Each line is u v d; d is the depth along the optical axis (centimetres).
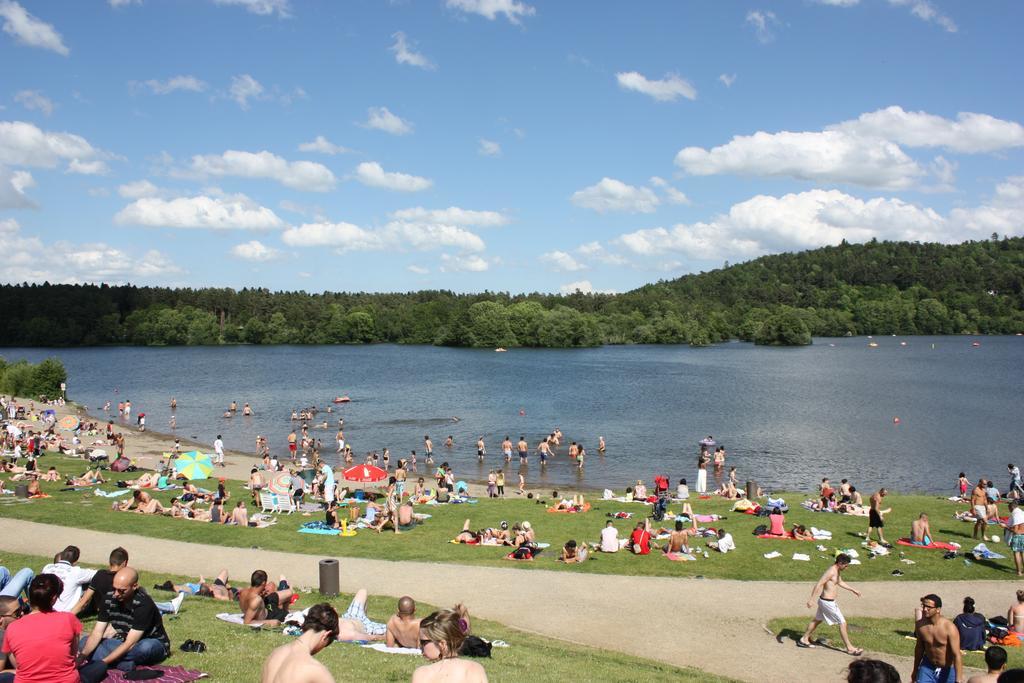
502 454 5656
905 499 3553
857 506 3161
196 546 2414
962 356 16000
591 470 5084
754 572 2255
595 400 8794
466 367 13588
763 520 2944
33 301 19262
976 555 2409
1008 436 6234
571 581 2139
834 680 1475
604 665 1431
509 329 19462
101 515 2786
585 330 19275
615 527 2858
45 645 856
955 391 9581
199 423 7150
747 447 5819
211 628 1402
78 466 4169
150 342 19950
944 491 4391
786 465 5156
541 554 2433
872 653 1616
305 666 644
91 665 1030
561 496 4134
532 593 2023
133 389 10038
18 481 3528
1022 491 3919
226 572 1848
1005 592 2103
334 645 1364
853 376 11650
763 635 1736
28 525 2619
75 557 1425
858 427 6750
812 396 9106
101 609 1159
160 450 5512
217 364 14362
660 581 2153
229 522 2792
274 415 7650
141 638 1125
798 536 2636
